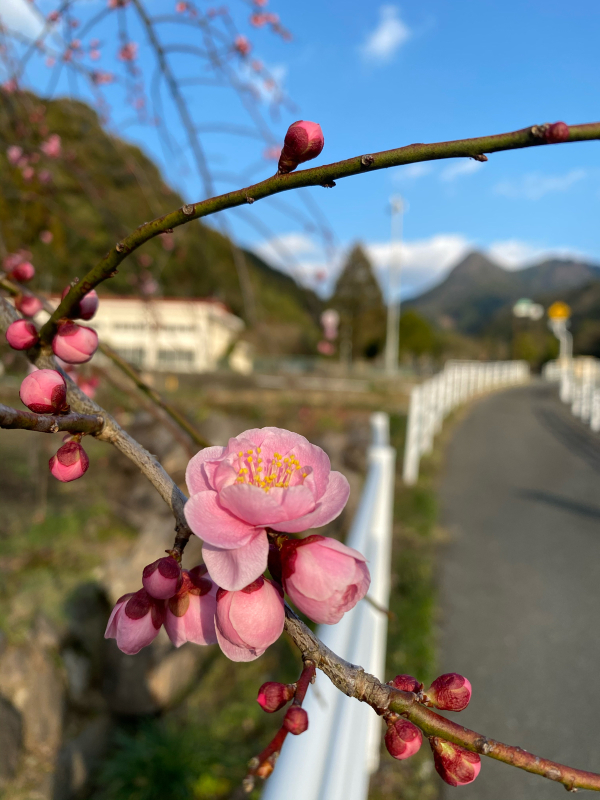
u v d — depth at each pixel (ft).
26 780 9.75
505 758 2.02
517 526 19.77
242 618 2.05
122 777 9.81
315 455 2.37
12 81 8.41
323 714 4.40
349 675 2.09
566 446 34.19
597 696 10.81
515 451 31.83
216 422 26.32
